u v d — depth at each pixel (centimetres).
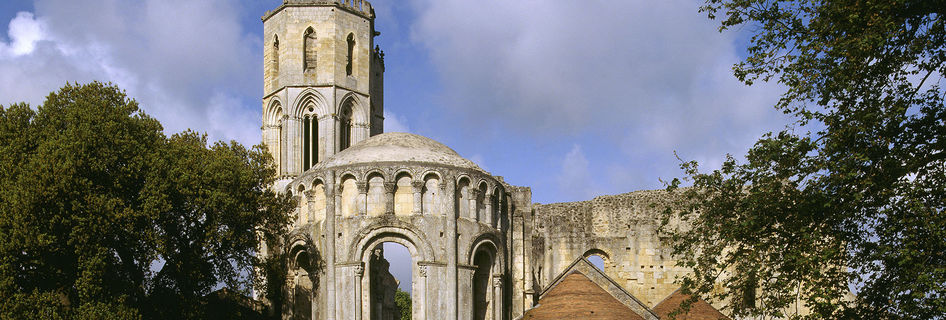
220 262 5456
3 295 4456
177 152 5212
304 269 5809
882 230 3197
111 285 4816
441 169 5516
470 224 5553
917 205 3017
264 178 5838
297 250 5703
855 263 3297
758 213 3412
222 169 5216
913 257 3064
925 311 3017
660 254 7569
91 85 5612
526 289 5969
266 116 8762
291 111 8544
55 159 4684
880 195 3148
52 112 5344
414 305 5350
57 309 4525
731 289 3553
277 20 8844
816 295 3169
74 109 5144
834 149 3238
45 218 4638
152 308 5081
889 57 3225
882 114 3189
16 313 4406
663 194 7681
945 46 3152
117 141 4938
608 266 7738
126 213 4712
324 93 8569
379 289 6072
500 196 5841
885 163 3133
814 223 3372
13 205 4559
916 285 2967
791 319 3306
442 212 5469
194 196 5078
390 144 5831
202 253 5172
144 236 4850
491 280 5675
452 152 6028
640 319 6003
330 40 8681
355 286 5334
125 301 4781
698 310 6781
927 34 3138
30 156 4962
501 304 5678
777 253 3406
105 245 4797
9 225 4575
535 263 7750
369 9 9088
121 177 4900
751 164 3456
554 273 7781
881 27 3103
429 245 5388
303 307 5744
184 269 5141
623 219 7744
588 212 7869
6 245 4491
